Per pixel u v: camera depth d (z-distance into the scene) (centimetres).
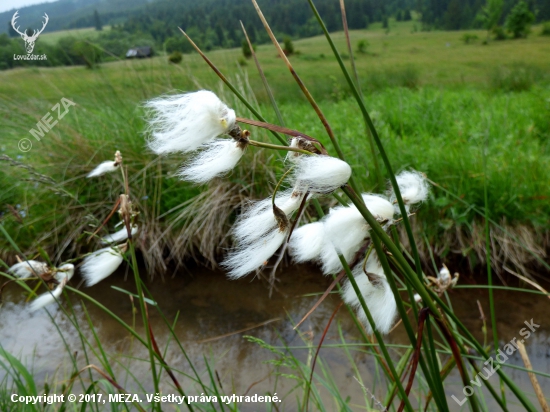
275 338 228
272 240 62
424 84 716
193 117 56
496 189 273
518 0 2100
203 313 254
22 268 114
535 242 267
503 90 639
